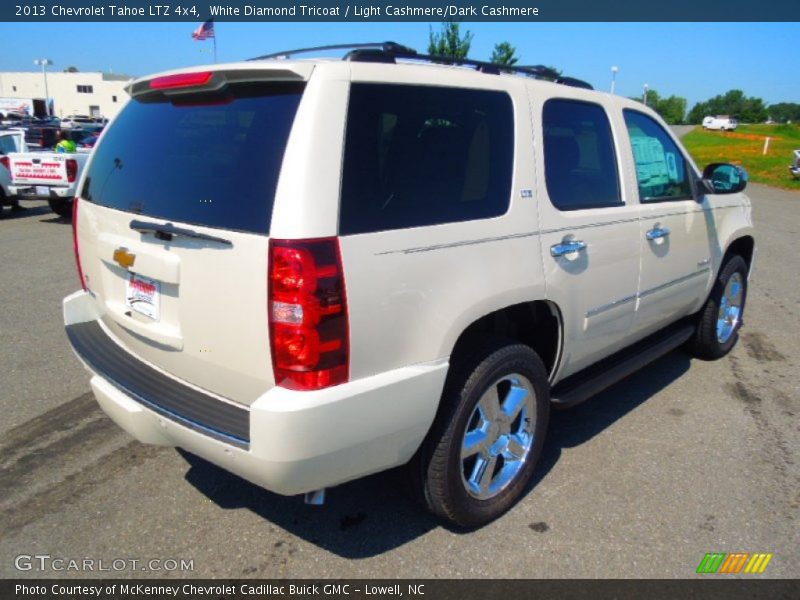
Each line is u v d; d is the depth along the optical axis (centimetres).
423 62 271
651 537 292
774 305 689
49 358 493
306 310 212
